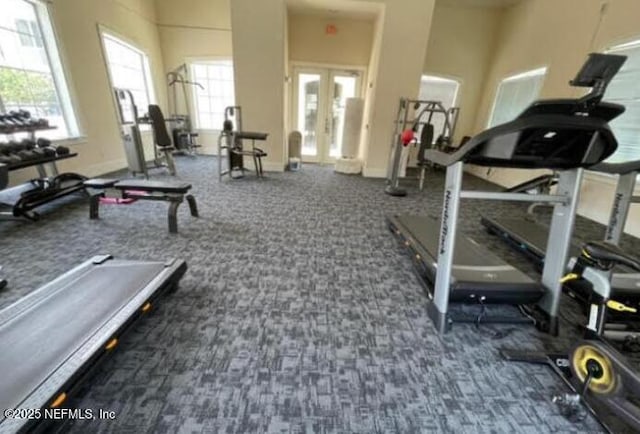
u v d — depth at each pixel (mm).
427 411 1301
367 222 3617
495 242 3273
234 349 1580
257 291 2113
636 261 1209
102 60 5305
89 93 5016
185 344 1597
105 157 5422
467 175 7387
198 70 7625
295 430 1192
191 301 1969
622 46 4121
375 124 6055
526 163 1540
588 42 4617
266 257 2613
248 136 5164
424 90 7543
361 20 6625
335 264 2559
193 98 7773
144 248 2676
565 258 1729
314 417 1248
